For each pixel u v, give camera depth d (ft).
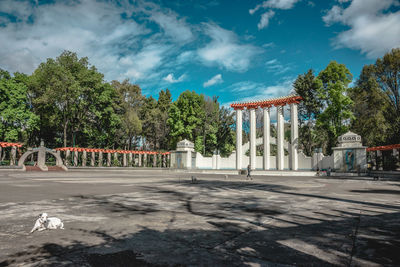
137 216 26.11
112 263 13.60
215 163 162.30
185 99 191.42
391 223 23.04
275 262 13.84
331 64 139.64
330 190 53.16
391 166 116.47
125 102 201.87
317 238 18.34
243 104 143.64
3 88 142.41
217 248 16.17
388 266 13.26
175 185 63.77
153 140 219.82
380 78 147.54
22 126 154.92
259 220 24.32
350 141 120.37
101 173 128.06
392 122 137.18
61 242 17.34
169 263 13.64
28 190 49.70
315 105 152.35
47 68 157.58
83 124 174.29
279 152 131.44
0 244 16.89
